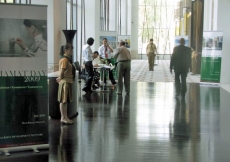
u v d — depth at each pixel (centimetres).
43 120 496
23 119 486
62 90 647
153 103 883
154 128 629
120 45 1015
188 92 1091
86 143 532
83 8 1487
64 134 582
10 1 742
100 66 1088
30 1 854
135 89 1145
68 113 696
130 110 790
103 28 1923
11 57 473
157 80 1423
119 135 579
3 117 477
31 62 482
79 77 1048
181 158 467
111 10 2136
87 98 951
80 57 1416
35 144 495
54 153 483
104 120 688
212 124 664
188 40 1812
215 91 1118
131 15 3105
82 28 1491
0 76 471
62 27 1000
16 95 480
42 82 489
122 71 1012
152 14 3303
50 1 895
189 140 554
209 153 490
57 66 895
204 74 1312
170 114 752
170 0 3275
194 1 1775
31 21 477
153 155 478
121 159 461
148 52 1895
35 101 489
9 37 470
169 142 541
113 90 1106
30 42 479
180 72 982
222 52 1312
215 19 1372
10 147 482
